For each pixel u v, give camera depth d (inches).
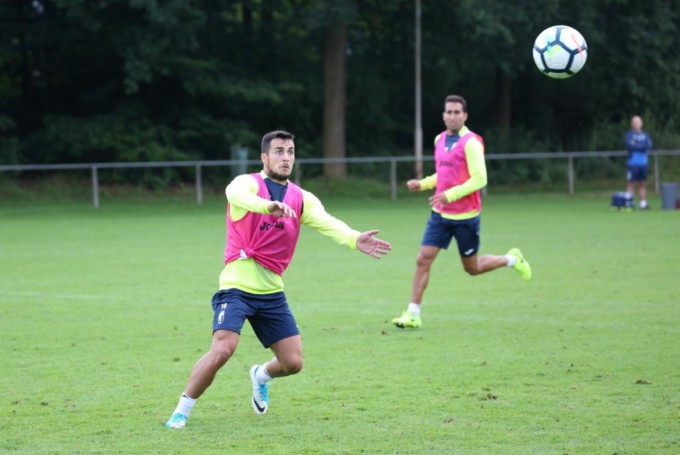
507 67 3956.7
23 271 1662.2
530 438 668.7
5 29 3678.6
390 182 3654.0
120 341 1049.5
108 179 3535.9
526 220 2625.5
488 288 1440.7
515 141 4101.9
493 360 933.8
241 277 699.4
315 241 2215.8
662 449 639.8
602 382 834.8
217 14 3902.6
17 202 3218.5
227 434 687.1
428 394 801.6
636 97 4367.6
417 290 1120.2
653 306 1252.5
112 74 3902.6
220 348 688.4
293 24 3838.6
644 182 2920.8
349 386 832.9
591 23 3934.5
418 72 3624.5
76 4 3314.5
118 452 642.8
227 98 3809.1
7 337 1072.2
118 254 1915.6
